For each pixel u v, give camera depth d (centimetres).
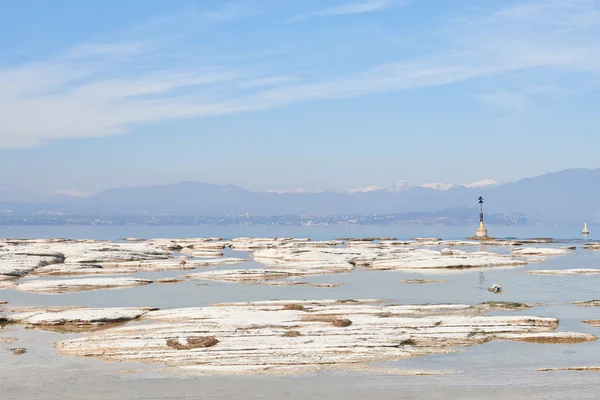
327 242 13575
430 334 3425
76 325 3897
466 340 3353
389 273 7281
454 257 8700
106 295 5403
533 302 4856
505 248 12462
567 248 12044
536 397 2530
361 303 4703
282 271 7162
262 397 2539
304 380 2731
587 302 4769
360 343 3228
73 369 2909
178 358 3025
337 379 2742
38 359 3081
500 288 5462
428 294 5362
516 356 3106
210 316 3912
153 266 8012
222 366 2911
